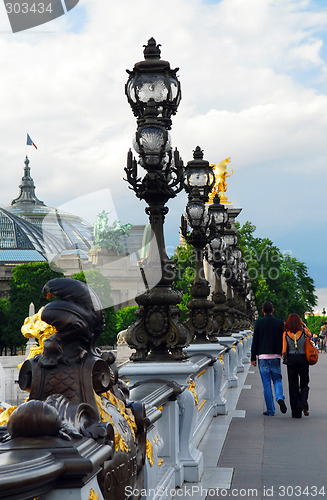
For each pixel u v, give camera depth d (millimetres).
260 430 10867
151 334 7375
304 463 8102
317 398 15734
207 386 12297
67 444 2553
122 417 3447
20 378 3061
